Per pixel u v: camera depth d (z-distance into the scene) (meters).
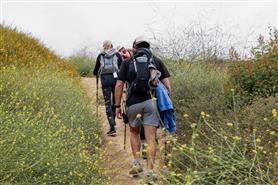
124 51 8.50
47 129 5.47
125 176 5.62
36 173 4.66
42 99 7.23
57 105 7.34
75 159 5.11
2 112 5.39
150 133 5.34
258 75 6.52
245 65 6.90
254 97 6.18
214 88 7.94
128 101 5.45
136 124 5.48
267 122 4.70
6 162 4.39
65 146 5.37
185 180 3.67
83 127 7.05
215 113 6.47
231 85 6.65
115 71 8.15
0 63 9.73
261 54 7.17
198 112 6.71
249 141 4.48
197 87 8.17
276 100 5.42
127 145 7.28
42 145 4.80
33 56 11.70
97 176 5.23
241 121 5.37
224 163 4.01
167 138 4.53
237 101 6.18
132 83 5.38
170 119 5.40
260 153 4.20
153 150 5.21
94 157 5.58
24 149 4.66
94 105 10.37
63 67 13.41
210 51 10.34
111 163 6.29
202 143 5.07
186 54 10.32
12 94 6.56
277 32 7.35
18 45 11.52
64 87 8.80
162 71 5.64
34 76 8.96
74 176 4.88
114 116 8.09
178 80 8.41
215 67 9.66
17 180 4.46
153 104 5.21
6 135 4.71
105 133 8.23
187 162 4.64
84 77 16.92
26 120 5.16
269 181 3.50
